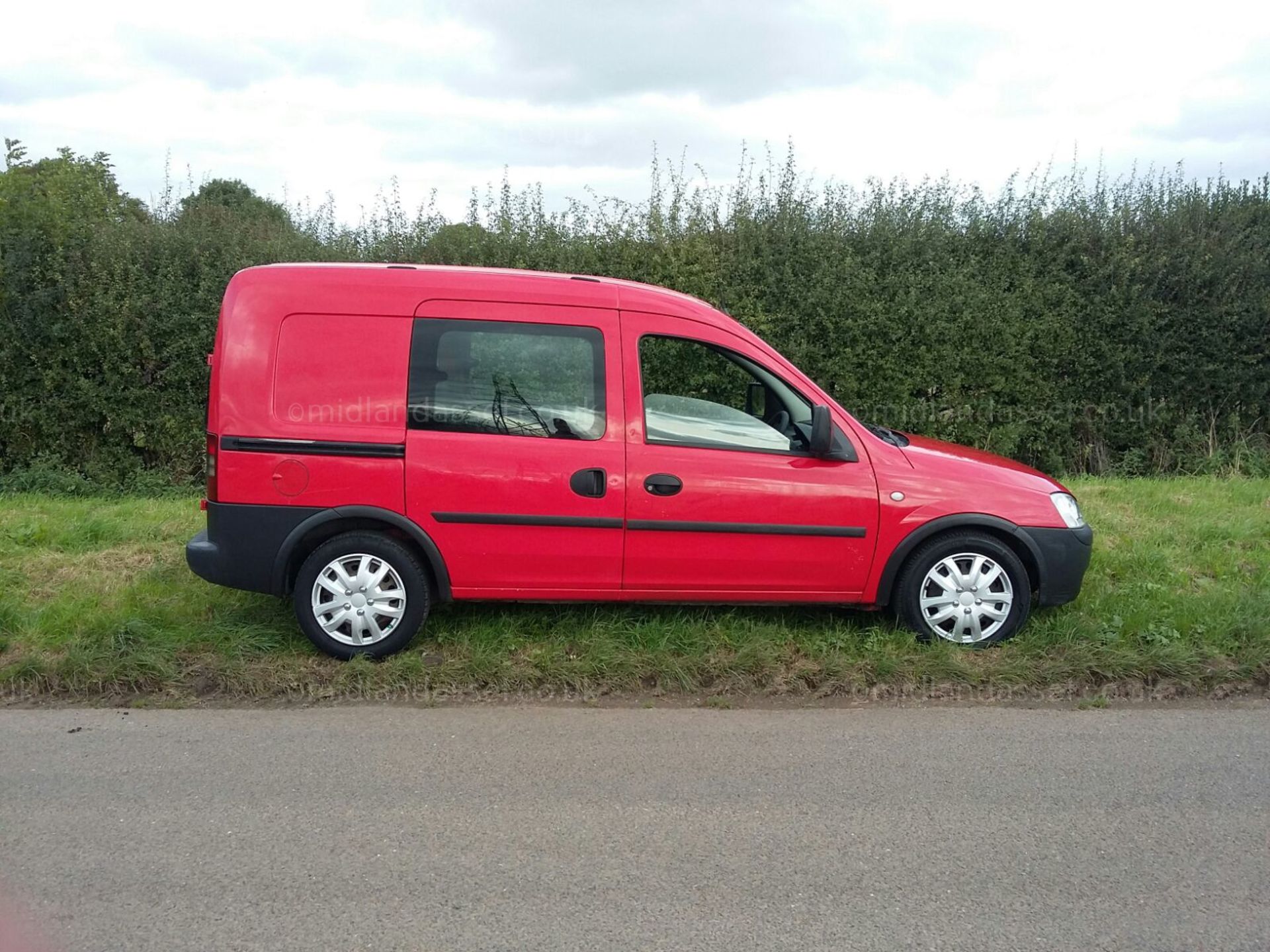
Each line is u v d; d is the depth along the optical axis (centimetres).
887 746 425
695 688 486
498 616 545
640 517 497
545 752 415
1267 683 498
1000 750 423
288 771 395
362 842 339
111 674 472
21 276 892
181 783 383
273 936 285
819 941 287
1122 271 959
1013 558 521
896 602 527
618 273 955
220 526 489
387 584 499
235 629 517
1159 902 308
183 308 915
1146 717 463
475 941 284
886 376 952
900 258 959
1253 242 1006
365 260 970
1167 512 790
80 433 933
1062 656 506
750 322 929
